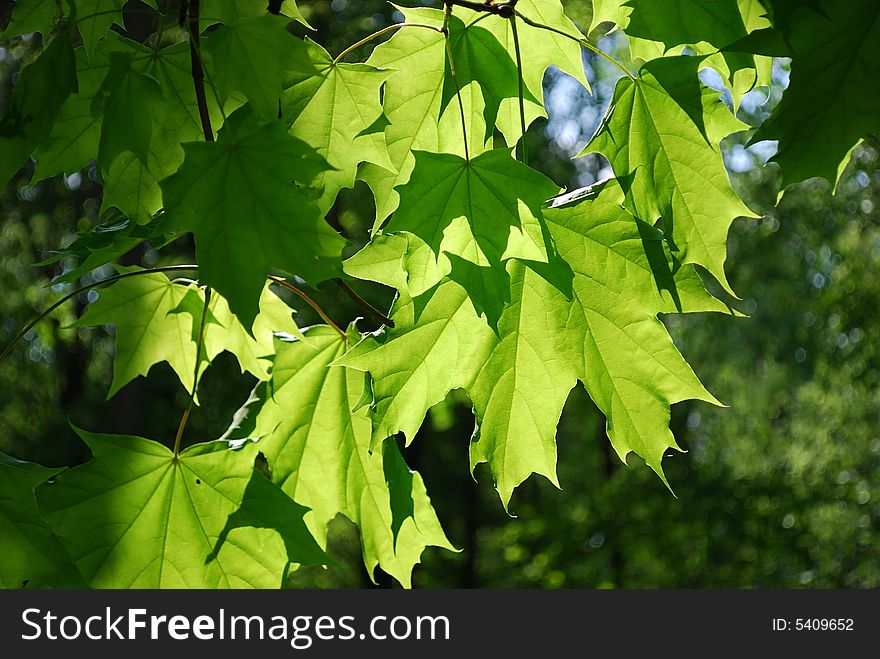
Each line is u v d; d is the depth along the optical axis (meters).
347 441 2.13
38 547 1.62
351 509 2.15
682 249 1.71
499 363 1.74
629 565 12.31
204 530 1.81
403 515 2.00
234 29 1.49
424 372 1.69
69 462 12.65
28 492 1.62
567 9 6.23
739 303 15.71
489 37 1.85
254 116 1.75
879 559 11.74
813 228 13.27
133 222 1.91
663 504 12.04
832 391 13.54
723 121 1.69
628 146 1.73
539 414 1.76
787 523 12.11
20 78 1.52
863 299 12.07
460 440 15.64
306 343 2.05
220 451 1.82
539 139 12.73
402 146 1.85
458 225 1.55
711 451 17.47
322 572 14.09
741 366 19.34
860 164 11.23
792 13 1.54
